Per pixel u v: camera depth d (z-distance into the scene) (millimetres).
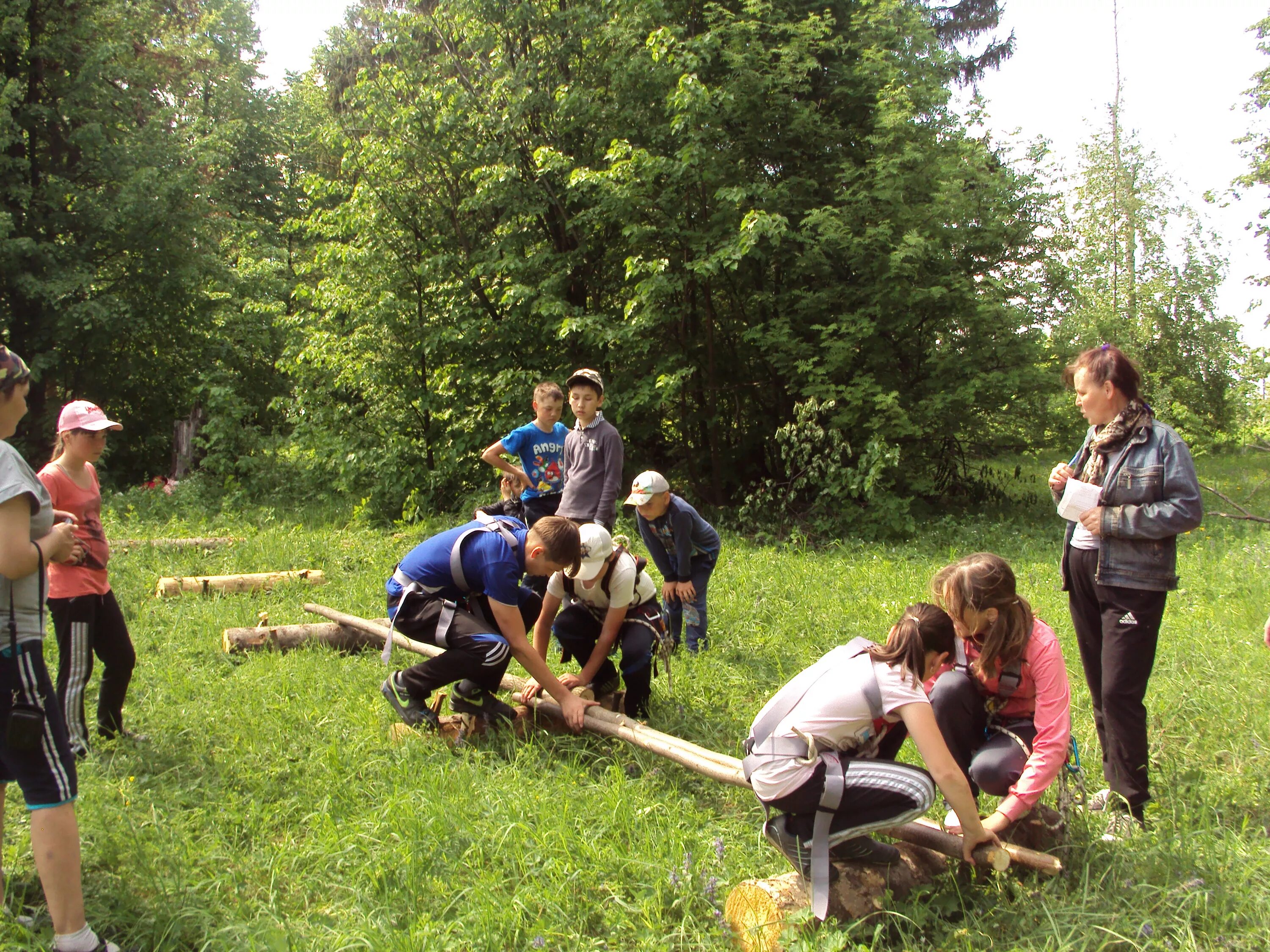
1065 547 3816
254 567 8016
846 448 10766
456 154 11430
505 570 4086
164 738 4309
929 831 2998
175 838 3367
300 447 12570
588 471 5723
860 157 12188
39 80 14797
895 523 10438
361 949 2752
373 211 11664
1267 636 3354
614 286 12148
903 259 11148
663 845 3273
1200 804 3617
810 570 8180
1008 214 11898
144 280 15047
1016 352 11547
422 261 11781
